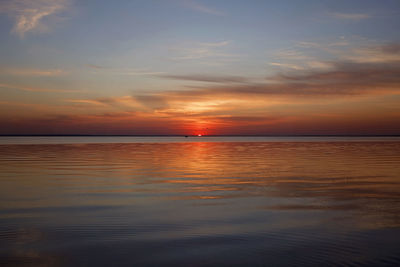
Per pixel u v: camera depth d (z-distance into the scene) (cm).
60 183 1627
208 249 721
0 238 791
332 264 639
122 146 6494
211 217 991
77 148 5394
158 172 2089
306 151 4528
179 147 6178
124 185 1575
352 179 1769
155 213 1038
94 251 707
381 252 700
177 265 636
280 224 915
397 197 1289
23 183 1623
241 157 3406
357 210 1077
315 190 1443
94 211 1062
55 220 952
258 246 738
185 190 1448
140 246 739
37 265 634
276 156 3541
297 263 645
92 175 1931
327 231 847
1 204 1159
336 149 5081
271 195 1334
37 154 3775
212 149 5319
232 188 1499
